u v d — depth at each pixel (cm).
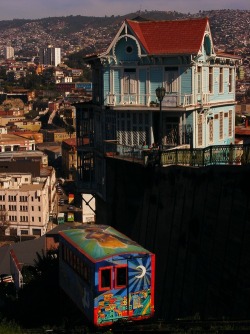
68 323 2794
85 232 2978
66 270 3036
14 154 16625
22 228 12912
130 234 3862
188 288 3019
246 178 2697
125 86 4234
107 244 2697
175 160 3422
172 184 3347
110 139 4366
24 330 2862
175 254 3209
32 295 3647
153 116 4184
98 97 4512
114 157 4078
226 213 2814
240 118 10006
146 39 4178
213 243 2872
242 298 2589
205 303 2852
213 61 4400
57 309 3438
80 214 13788
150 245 3509
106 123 4391
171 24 4197
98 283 2544
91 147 4628
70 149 18262
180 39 4097
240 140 5228
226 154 3170
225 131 4781
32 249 7606
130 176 3859
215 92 4519
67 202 15650
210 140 4475
